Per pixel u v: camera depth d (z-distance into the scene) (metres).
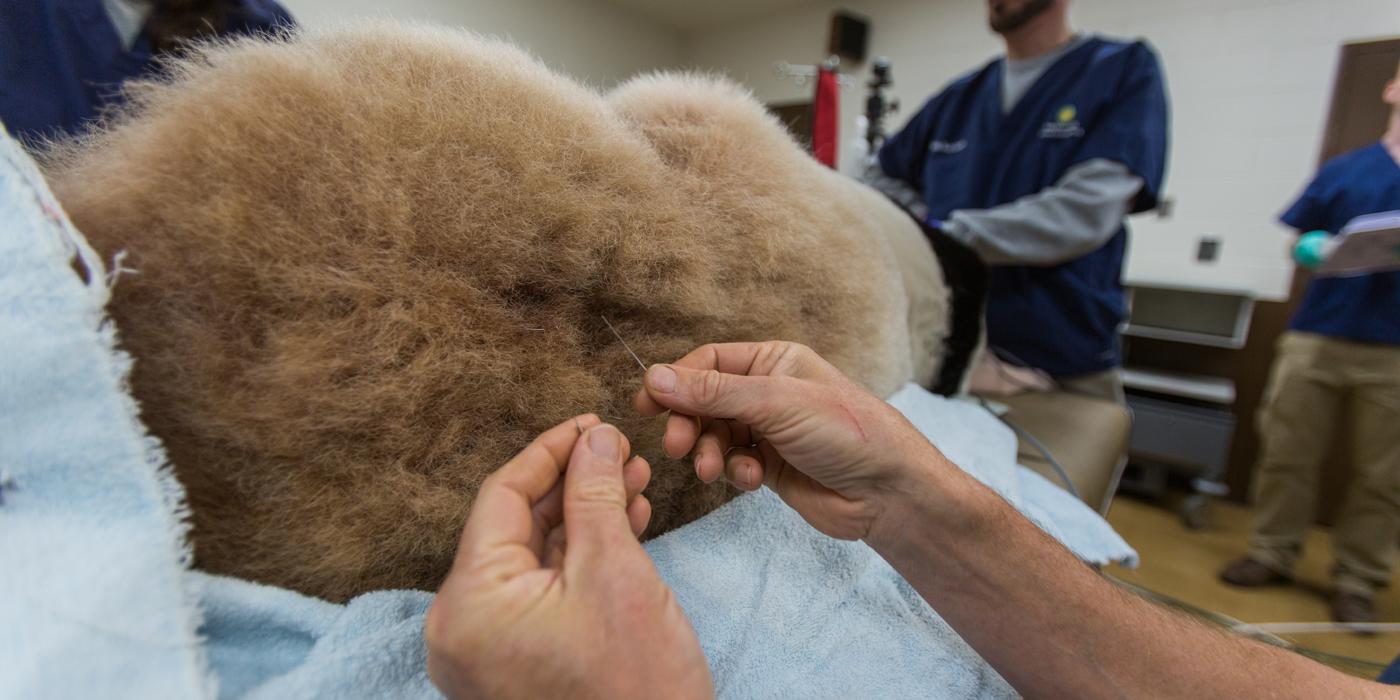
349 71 0.34
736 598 0.40
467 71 0.37
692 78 0.57
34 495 0.23
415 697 0.29
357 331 0.30
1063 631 0.37
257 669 0.29
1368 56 1.94
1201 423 2.06
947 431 0.71
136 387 0.28
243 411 0.28
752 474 0.41
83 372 0.24
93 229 0.28
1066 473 0.84
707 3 3.49
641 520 0.35
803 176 0.56
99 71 0.64
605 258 0.38
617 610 0.25
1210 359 2.30
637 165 0.41
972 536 0.38
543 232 0.36
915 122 1.64
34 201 0.25
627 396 0.40
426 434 0.32
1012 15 1.33
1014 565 0.38
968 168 1.44
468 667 0.23
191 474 0.29
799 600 0.42
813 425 0.37
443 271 0.33
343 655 0.28
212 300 0.28
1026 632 0.38
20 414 0.23
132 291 0.28
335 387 0.29
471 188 0.34
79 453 0.24
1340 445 2.04
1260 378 2.21
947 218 1.46
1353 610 1.50
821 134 2.00
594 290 0.39
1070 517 0.68
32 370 0.23
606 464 0.30
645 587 0.26
